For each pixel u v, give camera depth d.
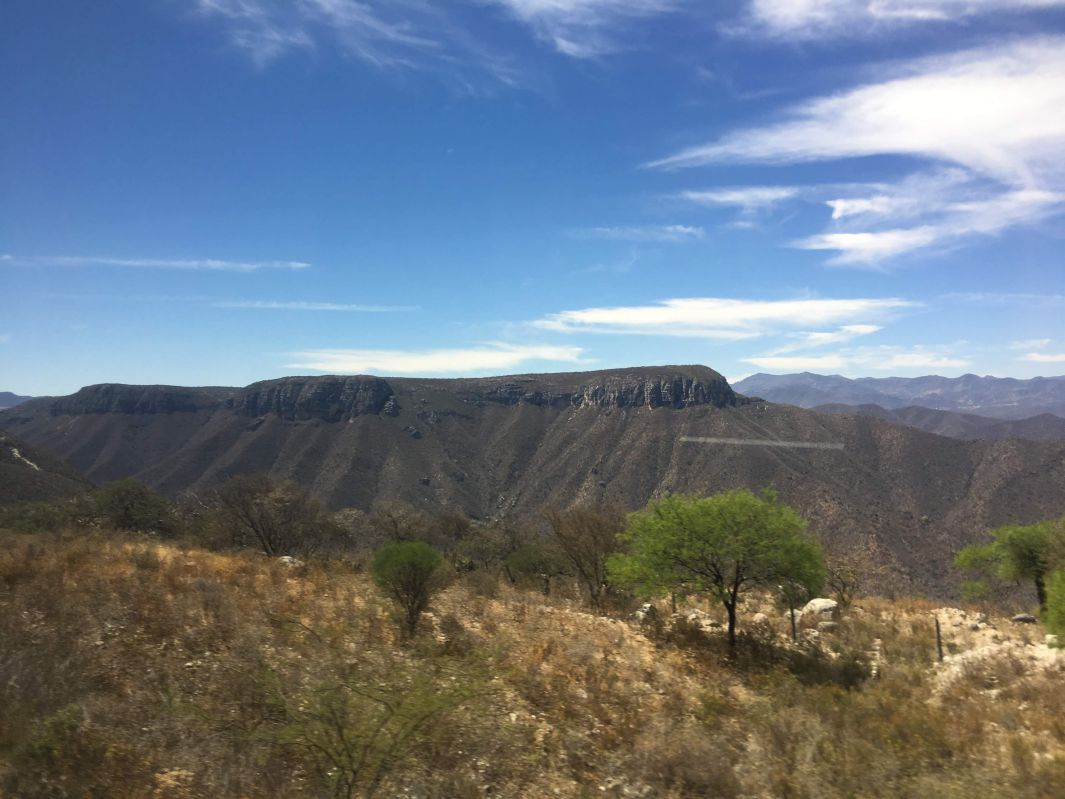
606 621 14.62
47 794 5.09
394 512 41.00
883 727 9.01
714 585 14.28
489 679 8.62
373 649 9.15
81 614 9.27
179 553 16.86
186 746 6.09
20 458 75.50
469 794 5.95
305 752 6.11
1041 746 8.51
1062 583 12.05
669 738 7.77
